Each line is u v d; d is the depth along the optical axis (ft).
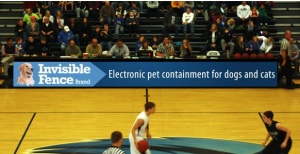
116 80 62.03
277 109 60.75
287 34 73.15
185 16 80.33
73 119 57.41
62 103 62.39
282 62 68.28
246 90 68.08
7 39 76.95
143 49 71.00
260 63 60.29
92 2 83.05
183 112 59.62
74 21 78.84
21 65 64.95
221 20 78.95
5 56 72.69
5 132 53.42
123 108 60.80
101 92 66.54
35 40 74.74
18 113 59.00
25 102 62.54
